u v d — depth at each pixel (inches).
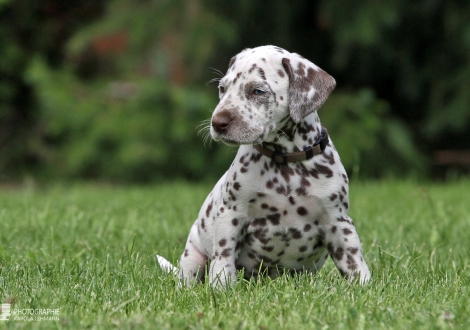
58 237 353.1
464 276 269.6
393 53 818.2
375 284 247.1
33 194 599.2
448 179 857.5
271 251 257.4
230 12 836.6
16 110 968.3
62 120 834.8
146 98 824.9
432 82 829.8
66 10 988.6
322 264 273.9
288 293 230.1
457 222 409.4
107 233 369.7
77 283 257.0
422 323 204.7
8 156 938.1
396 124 828.0
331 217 253.3
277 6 832.3
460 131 851.4
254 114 247.6
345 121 796.0
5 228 378.0
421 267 293.4
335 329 200.1
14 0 943.0
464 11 789.9
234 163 257.1
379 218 410.0
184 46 810.2
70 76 870.4
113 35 930.1
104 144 834.8
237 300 226.4
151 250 335.3
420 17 805.2
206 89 855.7
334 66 857.5
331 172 252.7
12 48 932.6
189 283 267.1
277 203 250.7
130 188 696.4
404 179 791.1
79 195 578.2
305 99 249.8
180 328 201.5
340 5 778.8
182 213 448.1
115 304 227.6
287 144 250.7
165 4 819.4
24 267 281.3
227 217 253.6
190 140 832.3
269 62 252.7
